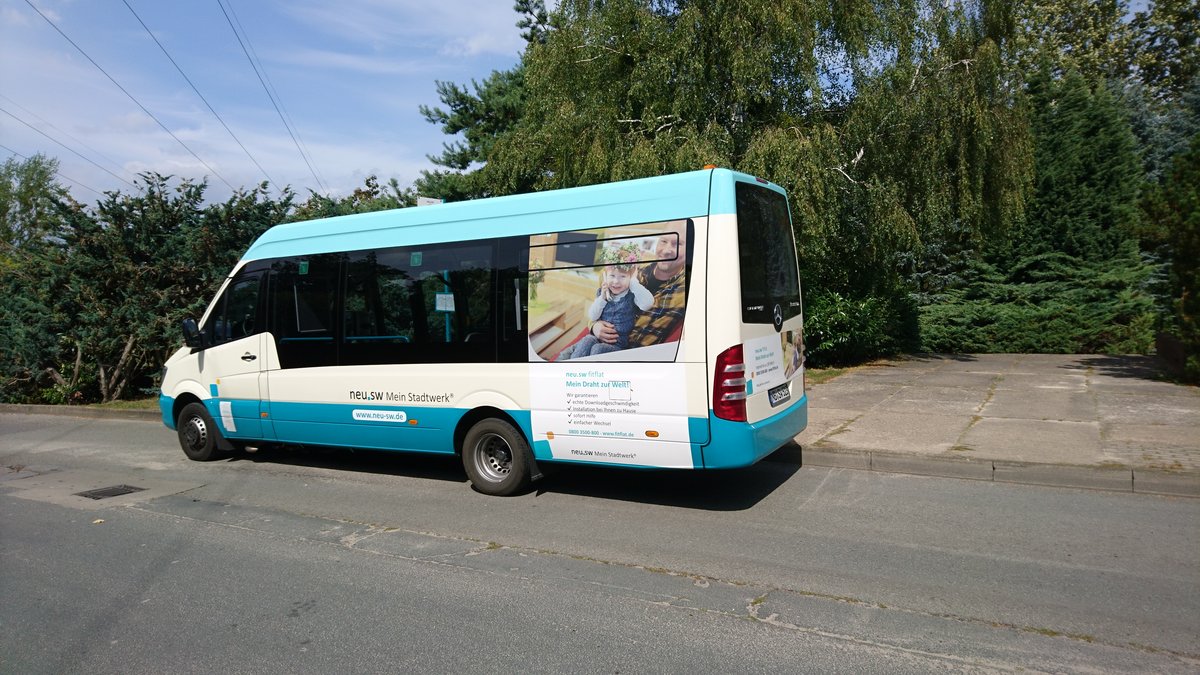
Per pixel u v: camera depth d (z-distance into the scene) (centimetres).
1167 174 1136
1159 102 2617
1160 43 2833
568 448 657
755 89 1275
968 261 1742
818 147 1254
